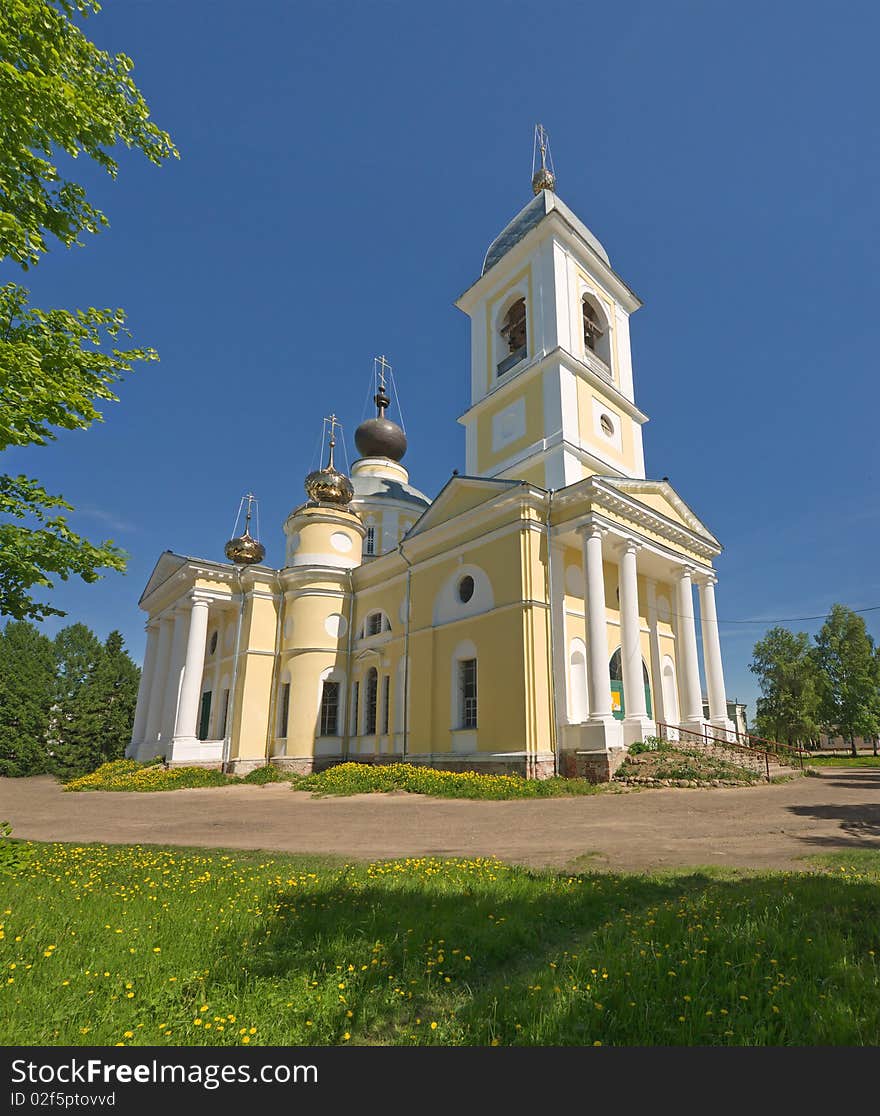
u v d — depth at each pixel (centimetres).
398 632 2639
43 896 650
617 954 435
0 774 4262
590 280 2902
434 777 1808
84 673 4919
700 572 2542
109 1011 376
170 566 3362
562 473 2306
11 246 799
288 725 2841
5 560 866
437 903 586
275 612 3080
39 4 805
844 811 1209
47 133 834
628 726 1931
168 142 957
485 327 3027
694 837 990
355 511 3984
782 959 420
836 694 4716
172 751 2742
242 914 566
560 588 2086
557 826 1141
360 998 395
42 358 853
